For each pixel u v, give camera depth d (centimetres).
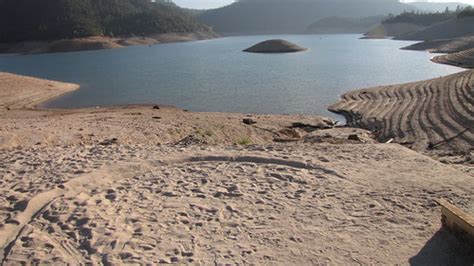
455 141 2027
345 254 591
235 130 2230
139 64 7494
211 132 2100
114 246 625
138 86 4781
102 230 671
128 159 1006
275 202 766
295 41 15550
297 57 8275
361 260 575
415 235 626
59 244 637
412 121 2488
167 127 2086
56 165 980
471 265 551
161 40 16025
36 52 12069
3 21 13975
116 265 577
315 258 584
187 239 646
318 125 2638
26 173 932
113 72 6269
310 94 3959
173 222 700
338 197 770
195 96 4044
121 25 15938
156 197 802
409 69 5716
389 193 770
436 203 714
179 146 1174
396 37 15000
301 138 1941
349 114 3030
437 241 605
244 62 7481
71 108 3516
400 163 930
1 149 1199
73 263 587
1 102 3641
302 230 661
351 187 811
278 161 979
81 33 13312
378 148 1056
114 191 827
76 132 1819
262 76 5403
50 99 3981
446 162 1117
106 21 15862
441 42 9306
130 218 713
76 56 10088
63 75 5966
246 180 873
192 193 817
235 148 1117
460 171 871
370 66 6231
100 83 5072
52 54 11144
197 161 1011
